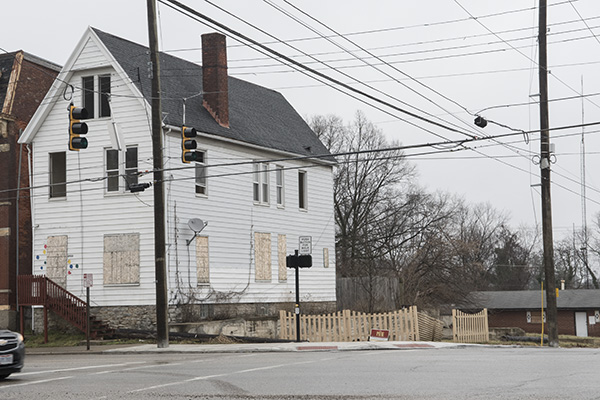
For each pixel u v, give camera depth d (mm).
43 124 35719
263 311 38031
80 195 34750
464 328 37344
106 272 33906
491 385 13414
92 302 34094
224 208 36281
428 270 52438
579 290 66688
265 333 36281
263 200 39125
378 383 14102
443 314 55125
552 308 31719
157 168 27172
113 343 31359
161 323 27250
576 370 15875
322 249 43125
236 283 36500
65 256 34812
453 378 14656
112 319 33594
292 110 47094
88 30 34344
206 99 37438
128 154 33812
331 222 44062
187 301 33406
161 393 13453
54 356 26125
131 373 17391
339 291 45031
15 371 16938
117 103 34156
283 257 39938
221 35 37531
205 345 28359
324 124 62812
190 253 33938
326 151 44969
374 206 60938
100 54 34219
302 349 25750
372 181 61438
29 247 36688
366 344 27016
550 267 31891
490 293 68625
